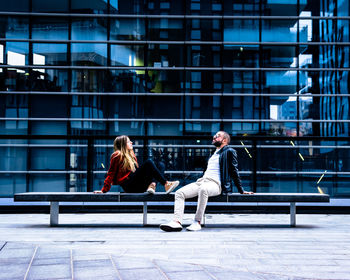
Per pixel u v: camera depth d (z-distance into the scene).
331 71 10.32
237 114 10.27
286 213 9.07
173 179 9.86
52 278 3.03
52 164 9.93
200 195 5.71
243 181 9.81
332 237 5.09
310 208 9.26
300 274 3.16
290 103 10.28
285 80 10.34
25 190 9.84
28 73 10.27
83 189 9.85
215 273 3.17
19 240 4.83
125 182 5.93
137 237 5.05
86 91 10.33
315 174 9.80
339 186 9.77
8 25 10.35
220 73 10.36
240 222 7.06
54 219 6.26
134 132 10.24
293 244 4.56
